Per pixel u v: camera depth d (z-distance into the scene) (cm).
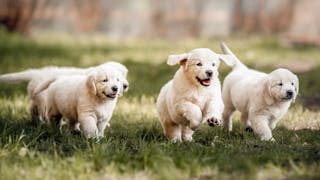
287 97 884
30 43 2741
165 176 655
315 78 1766
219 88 883
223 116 1033
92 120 885
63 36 3328
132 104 1220
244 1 3722
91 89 881
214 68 849
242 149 802
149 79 1688
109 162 720
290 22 3678
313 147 800
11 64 1959
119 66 925
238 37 3231
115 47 2736
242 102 970
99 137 860
